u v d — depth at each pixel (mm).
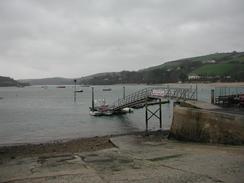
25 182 13836
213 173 13953
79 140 29422
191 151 19047
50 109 72375
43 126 43844
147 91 41000
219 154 17531
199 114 22609
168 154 18641
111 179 13734
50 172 15461
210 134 21531
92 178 14008
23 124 46219
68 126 43500
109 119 50500
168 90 36188
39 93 172000
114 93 151000
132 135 30156
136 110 64875
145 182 13117
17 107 79250
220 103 30234
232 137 19938
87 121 48469
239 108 25969
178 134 24766
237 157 16578
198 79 173375
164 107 72688
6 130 40438
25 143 30859
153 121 47719
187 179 13266
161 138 26641
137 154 19312
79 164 17047
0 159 20469
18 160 19234
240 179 13008
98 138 29656
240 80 152000
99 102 89375
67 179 14008
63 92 184375
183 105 28500
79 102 96875
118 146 22984
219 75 170750
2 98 122750
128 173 14625
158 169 15141
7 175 15344
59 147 25578
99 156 19109
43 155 20875
